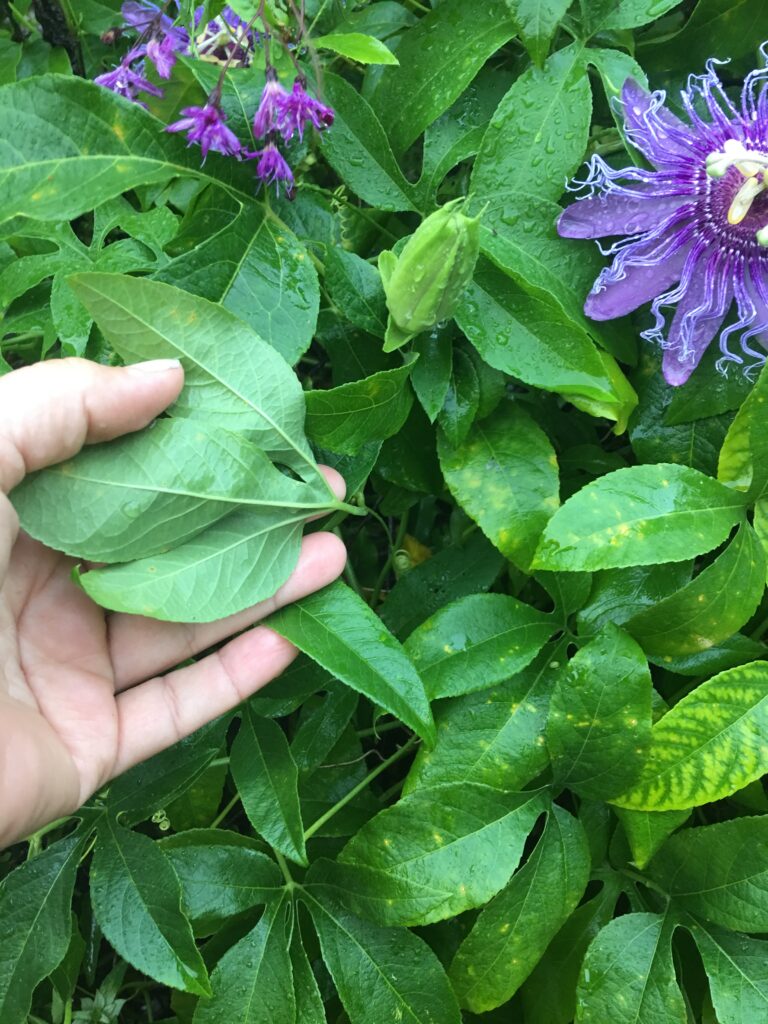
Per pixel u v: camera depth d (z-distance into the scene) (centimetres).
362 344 25
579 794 23
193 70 22
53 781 21
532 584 29
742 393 24
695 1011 27
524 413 25
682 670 24
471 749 23
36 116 20
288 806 22
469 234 20
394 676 21
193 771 25
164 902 23
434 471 26
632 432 25
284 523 22
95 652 23
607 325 24
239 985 23
